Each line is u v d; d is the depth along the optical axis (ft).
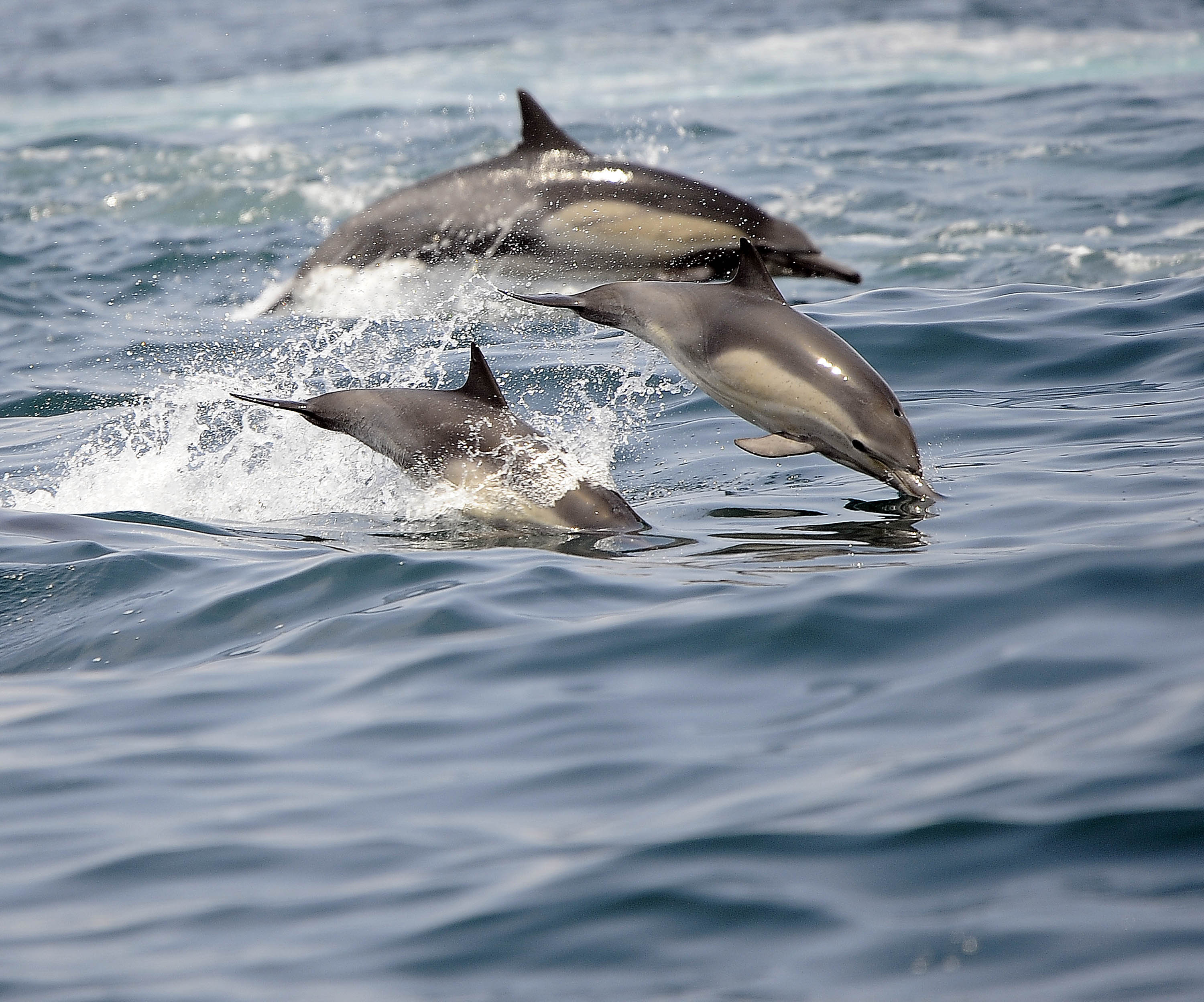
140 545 79.51
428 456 84.02
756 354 81.05
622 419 106.52
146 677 62.18
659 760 48.85
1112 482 79.61
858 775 45.96
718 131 260.42
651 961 37.42
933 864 40.37
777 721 51.03
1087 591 59.00
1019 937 36.73
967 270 168.35
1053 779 43.93
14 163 256.52
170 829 46.83
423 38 436.35
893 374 113.09
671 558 71.87
